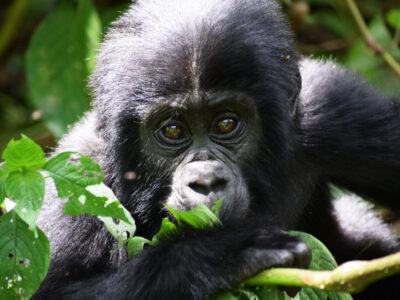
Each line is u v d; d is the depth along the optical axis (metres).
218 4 9.52
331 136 11.15
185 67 8.98
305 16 16.78
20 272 6.94
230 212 8.71
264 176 9.83
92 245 9.82
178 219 8.11
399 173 11.48
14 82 19.98
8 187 6.75
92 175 6.95
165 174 9.49
